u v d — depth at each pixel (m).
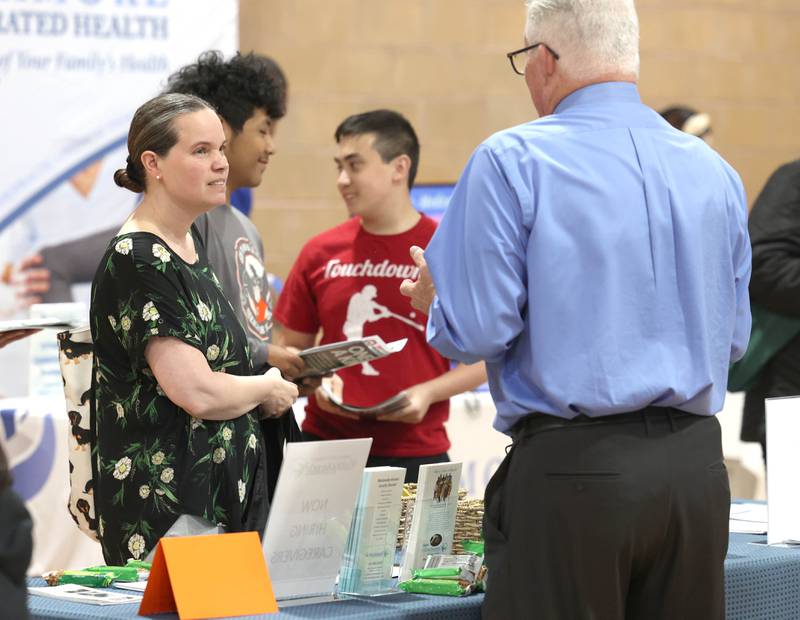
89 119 7.84
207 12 8.03
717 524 3.10
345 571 3.27
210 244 4.25
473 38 10.04
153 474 3.60
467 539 3.74
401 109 9.89
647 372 2.99
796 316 5.59
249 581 2.98
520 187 3.02
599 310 2.98
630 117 3.14
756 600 3.62
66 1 7.75
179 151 3.61
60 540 5.70
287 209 9.62
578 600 2.96
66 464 5.69
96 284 3.62
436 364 5.14
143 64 7.93
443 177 10.02
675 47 10.70
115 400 3.65
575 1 3.15
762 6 10.91
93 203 7.90
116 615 2.93
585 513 2.94
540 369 2.98
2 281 7.75
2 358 7.68
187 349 3.54
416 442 5.06
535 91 3.27
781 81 11.02
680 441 3.04
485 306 3.00
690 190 3.14
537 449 3.01
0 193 7.70
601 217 3.01
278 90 4.59
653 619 3.11
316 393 4.97
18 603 2.22
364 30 9.76
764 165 11.02
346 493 3.18
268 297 4.54
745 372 5.72
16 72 7.67
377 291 5.09
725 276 3.19
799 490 4.01
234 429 3.72
